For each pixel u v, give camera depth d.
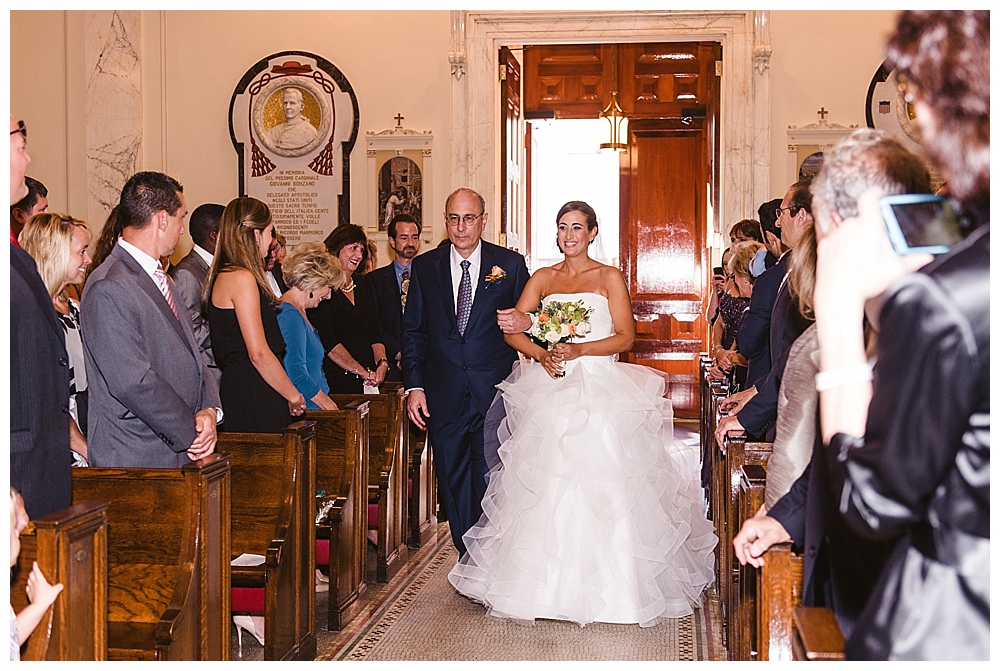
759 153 7.99
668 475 4.29
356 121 8.42
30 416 2.46
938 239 1.58
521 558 4.14
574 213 4.41
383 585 4.84
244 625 3.85
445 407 4.55
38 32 8.66
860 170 1.63
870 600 1.61
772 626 2.14
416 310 4.68
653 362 10.89
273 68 8.50
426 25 8.36
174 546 2.87
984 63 1.53
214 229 4.49
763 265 5.32
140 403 3.07
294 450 3.60
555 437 4.13
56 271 3.60
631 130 10.79
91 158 8.60
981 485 1.45
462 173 8.31
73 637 2.14
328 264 4.59
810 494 2.13
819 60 7.93
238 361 3.87
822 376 1.67
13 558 2.01
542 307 4.30
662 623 4.19
